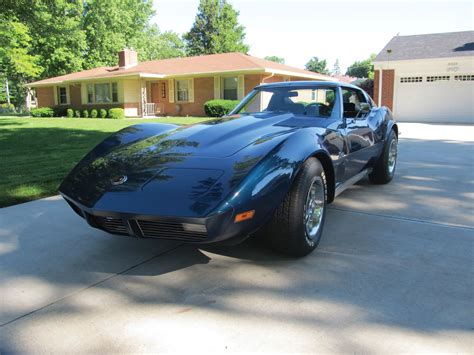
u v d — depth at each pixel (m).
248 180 2.48
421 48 19.64
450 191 5.04
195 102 23.17
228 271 2.84
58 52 32.00
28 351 1.99
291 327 2.13
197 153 2.86
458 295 2.43
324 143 3.18
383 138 5.08
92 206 2.59
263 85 4.61
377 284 2.59
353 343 1.98
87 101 26.30
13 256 3.14
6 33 19.22
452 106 18.41
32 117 25.78
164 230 2.49
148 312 2.32
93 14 34.94
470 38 19.50
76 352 1.97
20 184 5.33
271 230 2.88
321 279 2.68
